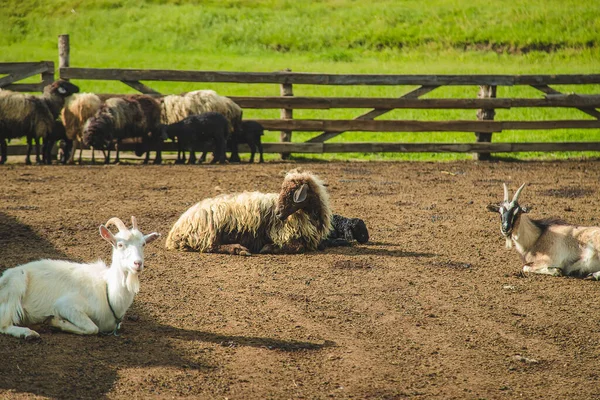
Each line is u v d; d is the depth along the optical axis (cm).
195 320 755
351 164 1870
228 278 897
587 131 2575
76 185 1484
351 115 2825
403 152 2050
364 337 728
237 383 619
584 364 680
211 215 1015
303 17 4681
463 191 1507
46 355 633
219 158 1827
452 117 2797
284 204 999
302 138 2475
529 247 968
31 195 1368
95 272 696
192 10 4731
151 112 1795
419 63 3844
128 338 694
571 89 3244
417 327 758
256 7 4872
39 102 1730
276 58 4041
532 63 3784
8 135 1727
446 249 1060
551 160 1986
